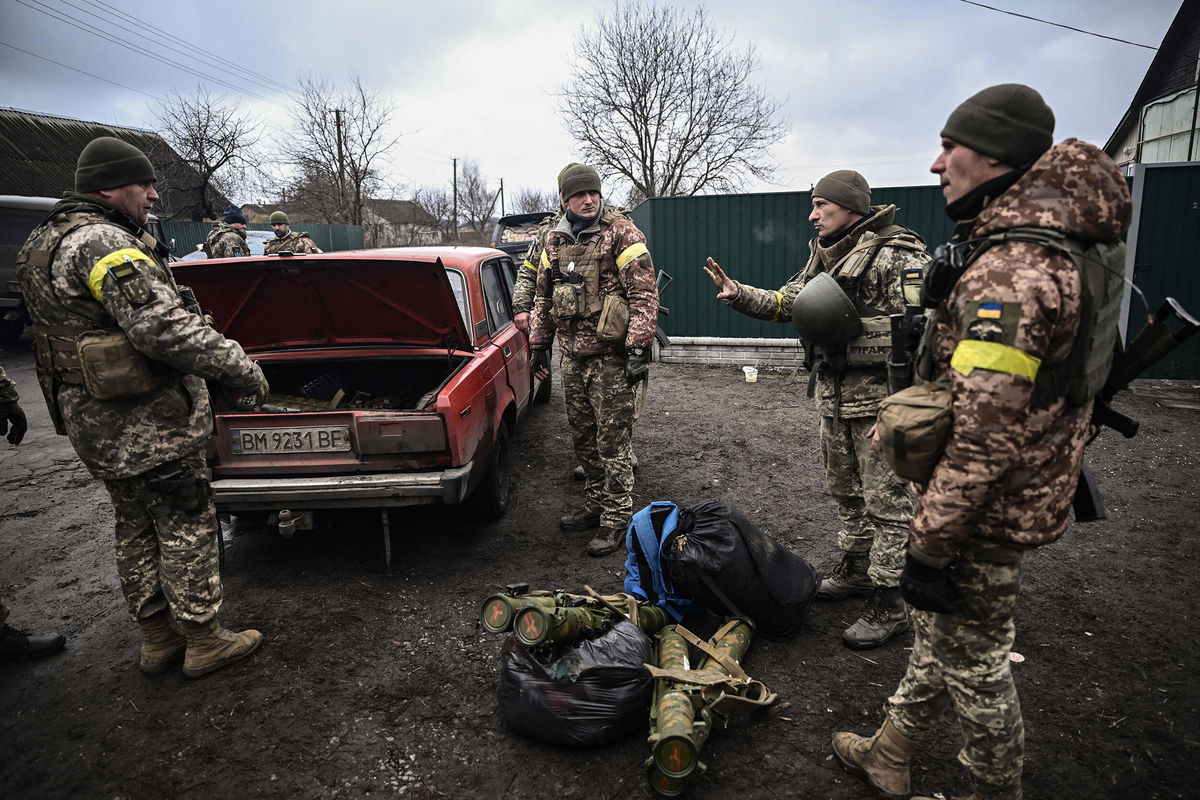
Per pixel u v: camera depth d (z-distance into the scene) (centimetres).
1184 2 1168
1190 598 303
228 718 238
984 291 135
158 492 240
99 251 217
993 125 145
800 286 292
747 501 427
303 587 328
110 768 216
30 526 411
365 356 386
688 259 834
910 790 198
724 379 772
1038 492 146
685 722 192
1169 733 220
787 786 202
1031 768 207
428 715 237
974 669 161
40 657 277
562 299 344
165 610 259
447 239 5375
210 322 249
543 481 468
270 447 320
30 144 2228
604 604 245
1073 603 301
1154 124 1374
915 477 148
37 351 232
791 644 274
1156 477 448
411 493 308
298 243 885
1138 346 152
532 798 200
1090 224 133
